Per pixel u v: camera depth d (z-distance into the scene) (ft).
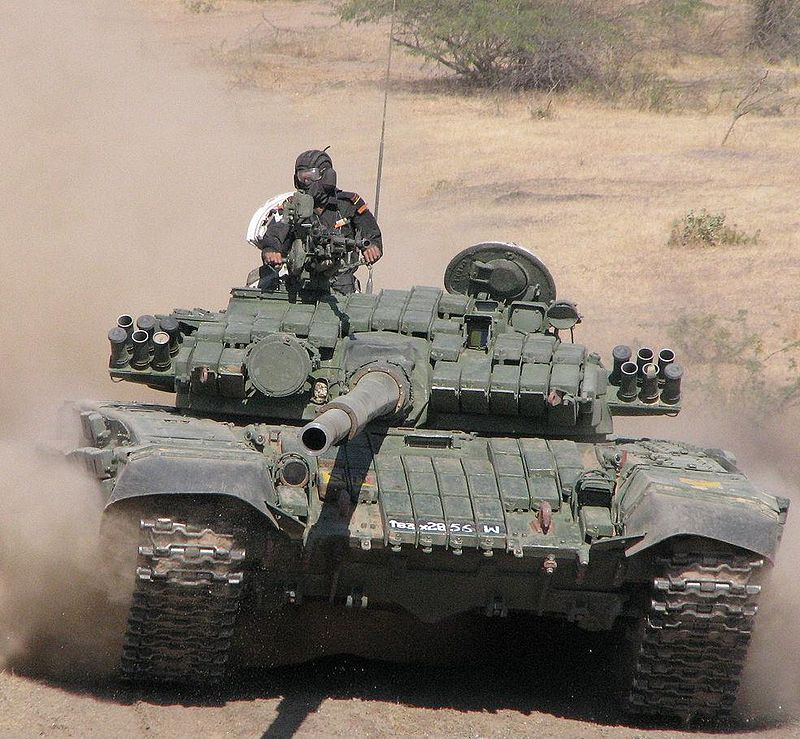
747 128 571.28
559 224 416.05
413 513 146.72
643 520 139.44
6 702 141.69
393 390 159.94
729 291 349.82
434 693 157.48
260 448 153.69
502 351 169.99
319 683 158.20
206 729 136.56
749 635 142.00
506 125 573.33
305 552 144.25
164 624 140.46
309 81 645.10
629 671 154.71
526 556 144.97
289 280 178.81
